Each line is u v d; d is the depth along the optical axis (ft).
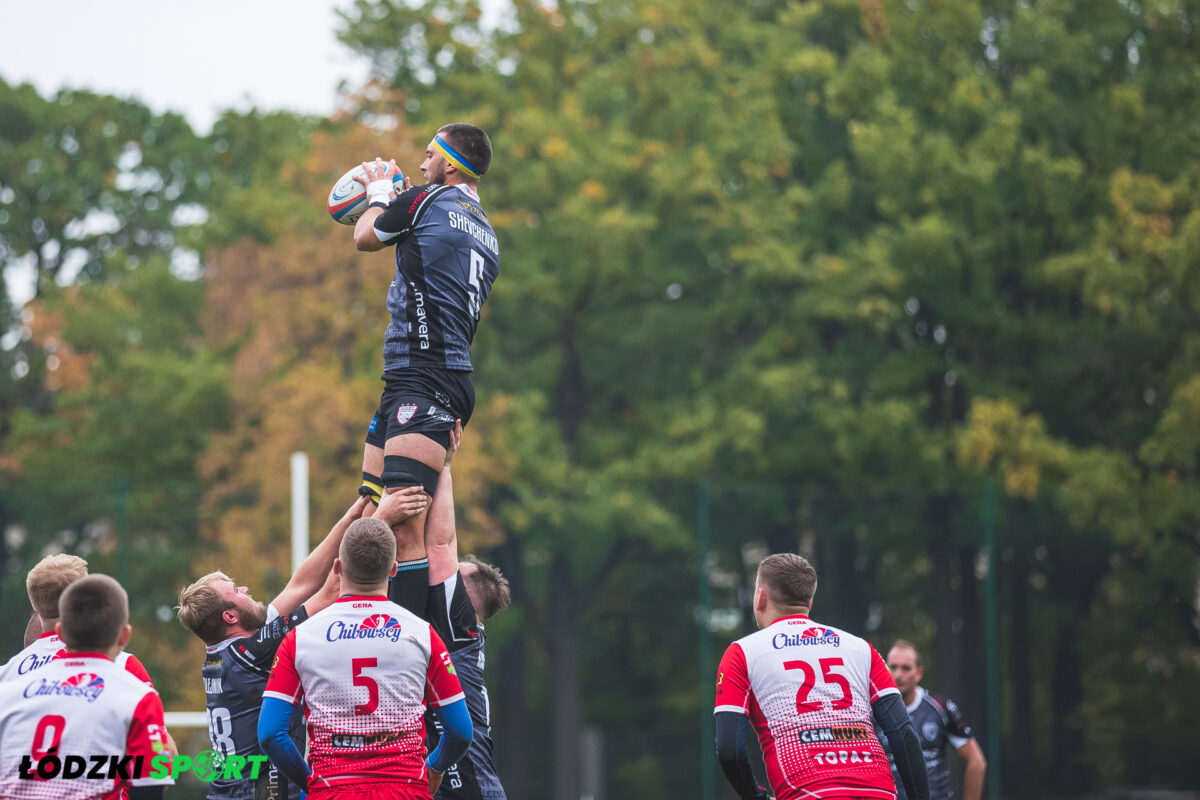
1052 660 293.02
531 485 297.53
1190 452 260.42
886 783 55.11
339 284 298.15
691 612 279.28
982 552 264.93
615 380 344.08
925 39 303.89
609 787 268.21
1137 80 298.56
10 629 239.09
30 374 379.76
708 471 313.53
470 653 63.26
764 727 55.88
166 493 261.44
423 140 298.15
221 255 335.88
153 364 322.55
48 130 394.11
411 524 55.21
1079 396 301.02
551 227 308.19
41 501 250.57
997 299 297.74
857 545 265.13
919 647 263.70
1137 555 286.46
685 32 348.18
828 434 310.65
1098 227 269.44
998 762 236.22
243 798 59.31
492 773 64.28
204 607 59.62
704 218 324.19
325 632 49.29
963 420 304.71
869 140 283.38
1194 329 279.28
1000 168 287.48
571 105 308.60
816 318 318.86
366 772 48.29
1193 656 290.76
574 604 291.79
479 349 319.27
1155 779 287.07
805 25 343.05
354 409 280.10
